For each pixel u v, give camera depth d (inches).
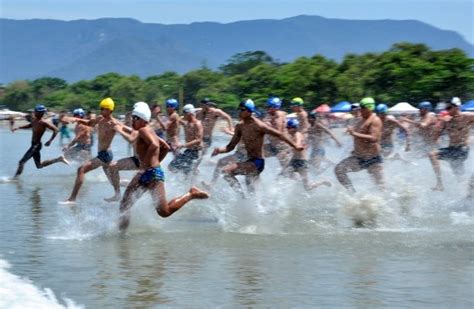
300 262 466.6
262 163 629.6
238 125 632.4
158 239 541.6
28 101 7209.6
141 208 609.0
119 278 422.9
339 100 3609.7
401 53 3408.0
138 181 543.5
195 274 434.0
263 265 458.3
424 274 435.8
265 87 4579.2
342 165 661.9
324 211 649.0
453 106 767.7
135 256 482.3
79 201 750.5
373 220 610.2
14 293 386.3
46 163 1005.2
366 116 665.6
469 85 3147.1
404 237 553.6
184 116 806.5
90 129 1018.1
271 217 619.2
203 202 643.5
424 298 384.5
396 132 1298.0
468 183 729.6
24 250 498.0
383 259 476.4
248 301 378.6
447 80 3147.1
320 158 896.9
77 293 390.0
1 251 494.3
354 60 3772.1
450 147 769.6
